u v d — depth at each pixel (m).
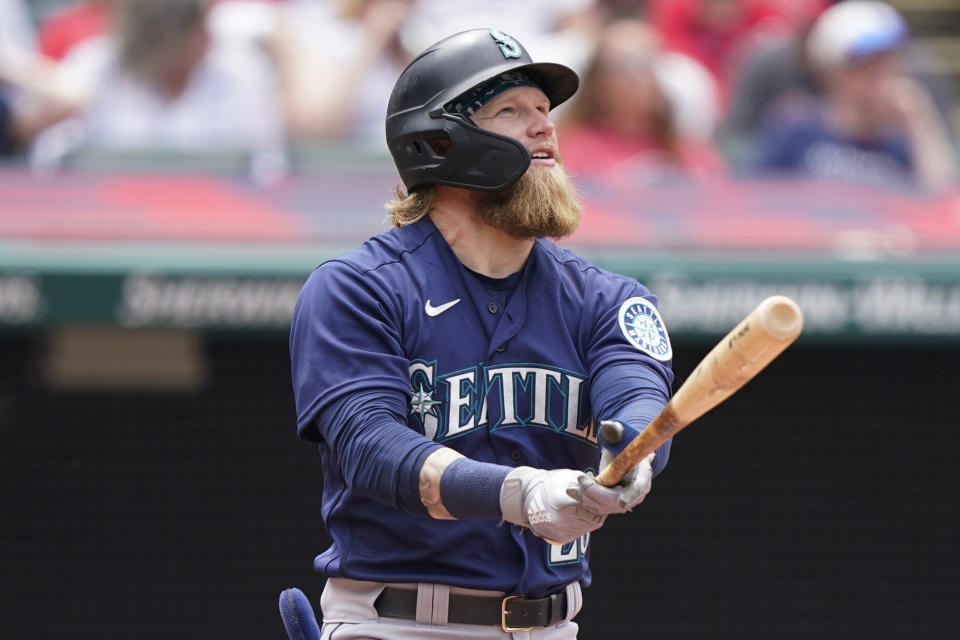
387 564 8.06
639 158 22.42
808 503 23.80
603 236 21.58
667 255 21.36
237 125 22.30
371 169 22.36
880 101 22.61
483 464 7.15
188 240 21.09
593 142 22.42
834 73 22.69
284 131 22.41
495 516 7.05
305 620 8.70
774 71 22.80
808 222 21.94
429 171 8.25
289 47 22.53
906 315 20.84
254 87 22.38
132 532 23.41
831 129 22.67
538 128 8.27
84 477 23.27
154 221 21.20
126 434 23.28
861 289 20.86
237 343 23.31
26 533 23.22
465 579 7.99
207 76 22.30
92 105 22.28
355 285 8.01
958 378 23.78
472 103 8.21
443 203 8.41
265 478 23.58
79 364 23.00
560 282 8.44
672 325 21.02
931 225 21.92
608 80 22.27
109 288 20.36
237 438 23.45
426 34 22.88
